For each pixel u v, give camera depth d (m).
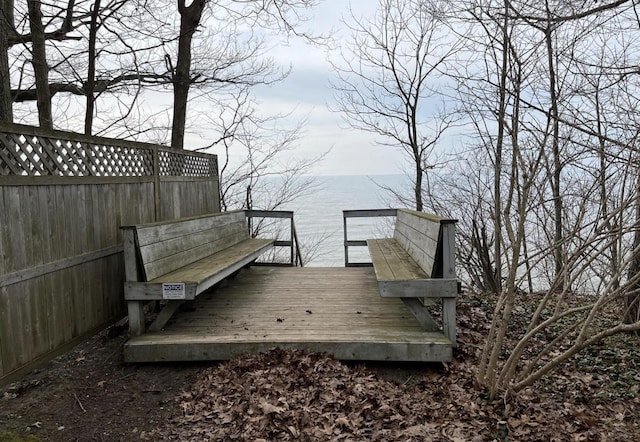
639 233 3.97
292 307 5.16
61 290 3.86
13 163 3.35
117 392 3.56
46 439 2.93
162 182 5.91
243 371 3.67
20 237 3.39
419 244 5.04
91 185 4.33
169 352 3.94
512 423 2.93
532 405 3.15
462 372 3.74
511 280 3.15
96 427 3.07
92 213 4.35
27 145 3.58
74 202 4.07
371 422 2.97
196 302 5.48
